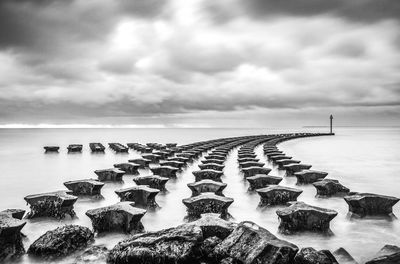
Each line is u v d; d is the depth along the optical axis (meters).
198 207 6.73
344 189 8.84
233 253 4.30
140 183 9.40
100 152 24.56
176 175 12.62
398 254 4.05
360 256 5.41
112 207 5.93
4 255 4.89
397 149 26.42
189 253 4.36
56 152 24.44
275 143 29.69
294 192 7.57
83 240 5.24
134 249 4.46
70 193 7.64
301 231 6.01
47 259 4.90
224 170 14.03
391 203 6.91
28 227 6.55
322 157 19.95
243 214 7.60
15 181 12.68
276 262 4.05
